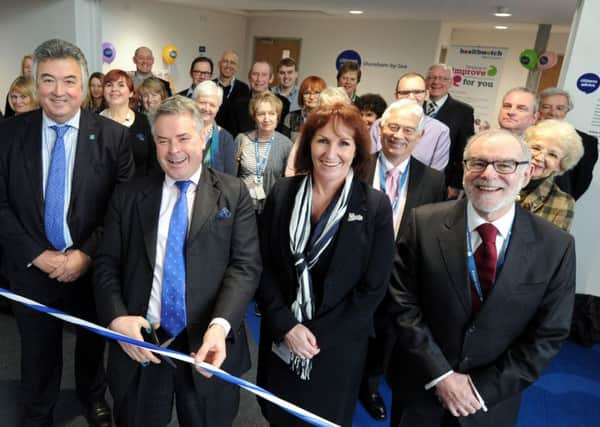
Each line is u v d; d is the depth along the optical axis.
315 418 1.22
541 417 2.28
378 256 1.43
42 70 1.51
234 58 4.74
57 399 2.01
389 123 1.95
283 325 1.41
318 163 1.38
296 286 1.44
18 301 1.59
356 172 1.45
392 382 1.54
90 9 5.55
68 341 2.60
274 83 10.26
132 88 3.22
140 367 1.46
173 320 1.42
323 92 2.71
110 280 1.44
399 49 8.52
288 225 1.45
